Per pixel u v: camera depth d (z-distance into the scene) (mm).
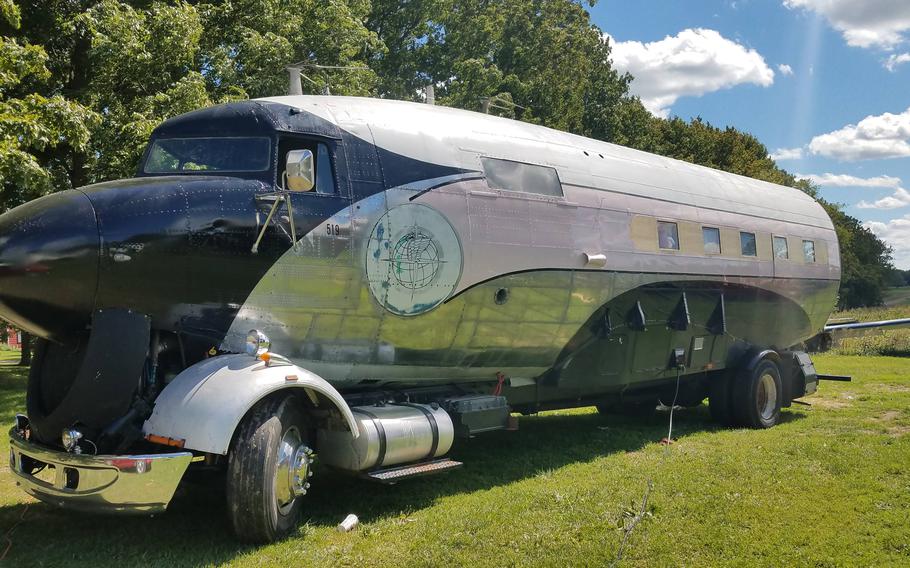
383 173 5953
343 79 15297
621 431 9328
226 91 13352
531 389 7691
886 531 5055
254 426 4711
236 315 5223
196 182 5258
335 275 5582
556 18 27531
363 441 5363
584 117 31312
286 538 4883
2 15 11867
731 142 43812
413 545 4703
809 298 10953
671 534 4906
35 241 4523
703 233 9062
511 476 6754
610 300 7746
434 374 6703
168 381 5086
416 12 24078
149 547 4672
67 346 4949
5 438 8445
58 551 4578
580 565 4359
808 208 11508
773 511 5473
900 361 19141
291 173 5094
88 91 12586
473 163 6586
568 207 7273
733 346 9766
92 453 4551
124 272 4730
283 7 15219
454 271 6250
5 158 9508
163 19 12023
